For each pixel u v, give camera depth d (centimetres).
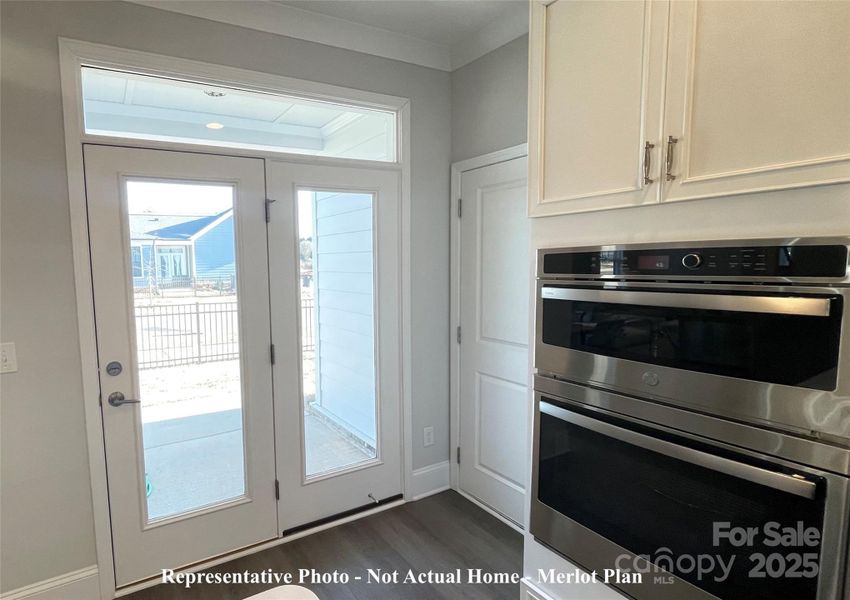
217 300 225
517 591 209
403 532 254
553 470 165
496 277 262
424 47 270
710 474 120
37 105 182
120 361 204
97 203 196
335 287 258
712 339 118
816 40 100
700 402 121
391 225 272
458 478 299
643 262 133
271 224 235
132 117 214
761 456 111
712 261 117
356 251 263
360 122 271
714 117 117
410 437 287
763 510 110
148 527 215
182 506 225
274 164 233
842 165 97
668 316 127
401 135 271
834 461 99
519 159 243
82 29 188
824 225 101
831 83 98
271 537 246
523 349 249
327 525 260
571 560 160
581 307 152
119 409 206
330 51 244
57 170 187
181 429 222
